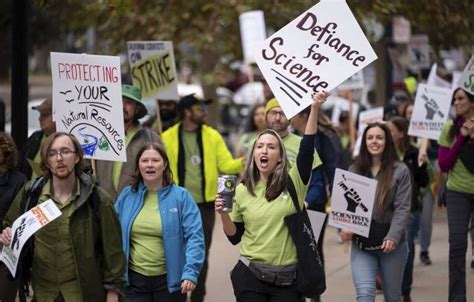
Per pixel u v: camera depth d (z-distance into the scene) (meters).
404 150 25.91
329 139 24.59
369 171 21.83
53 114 20.81
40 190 17.03
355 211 21.19
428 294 28.22
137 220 18.83
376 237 21.11
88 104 20.69
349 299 27.53
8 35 46.59
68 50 66.44
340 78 18.91
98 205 16.78
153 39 44.47
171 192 18.98
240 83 95.38
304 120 24.33
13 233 16.30
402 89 52.88
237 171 26.12
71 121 20.75
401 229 20.83
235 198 18.22
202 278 25.94
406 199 21.06
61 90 20.73
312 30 19.06
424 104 29.73
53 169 16.62
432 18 34.47
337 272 31.73
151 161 18.77
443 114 29.56
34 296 17.11
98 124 20.67
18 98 25.95
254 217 17.81
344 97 45.41
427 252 32.38
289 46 19.14
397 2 33.88
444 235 38.50
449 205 23.72
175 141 26.08
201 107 26.05
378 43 47.22
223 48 49.09
